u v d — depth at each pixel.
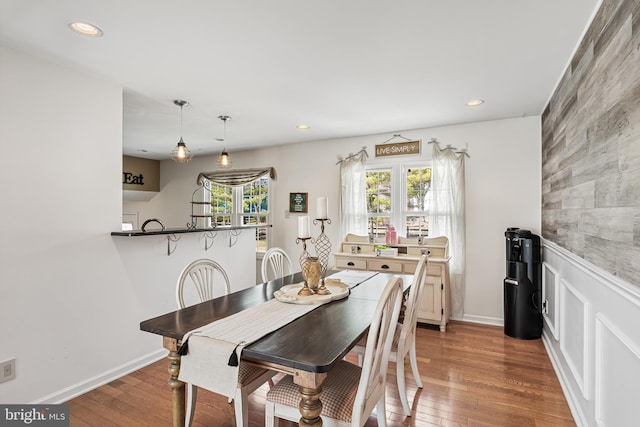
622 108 1.42
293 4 1.66
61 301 2.30
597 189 1.73
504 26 1.87
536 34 1.95
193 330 1.55
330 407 1.44
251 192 5.57
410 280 2.67
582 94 1.99
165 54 2.18
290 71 2.46
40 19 1.77
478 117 3.64
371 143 4.44
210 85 2.73
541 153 3.55
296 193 5.00
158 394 2.37
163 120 3.75
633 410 1.32
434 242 3.96
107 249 2.57
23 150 2.11
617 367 1.48
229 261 3.74
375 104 3.20
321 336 1.48
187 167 6.18
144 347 2.83
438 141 4.04
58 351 2.28
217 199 5.90
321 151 4.79
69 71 2.36
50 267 2.24
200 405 2.24
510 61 2.30
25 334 2.12
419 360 2.89
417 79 2.61
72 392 2.34
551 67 2.39
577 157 2.11
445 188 3.97
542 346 3.18
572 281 2.24
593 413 1.78
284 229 5.12
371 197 4.52
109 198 2.59
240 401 1.68
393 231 4.16
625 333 1.39
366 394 1.40
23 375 2.11
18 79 2.09
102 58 2.22
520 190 3.66
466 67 2.40
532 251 3.29
